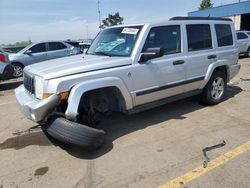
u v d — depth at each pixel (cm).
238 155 390
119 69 441
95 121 449
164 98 528
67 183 341
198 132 478
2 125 562
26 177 359
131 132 488
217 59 608
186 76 545
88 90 403
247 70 1151
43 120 409
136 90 467
